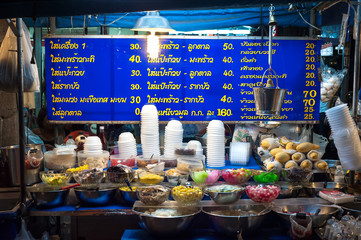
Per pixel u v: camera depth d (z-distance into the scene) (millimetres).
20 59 3236
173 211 3045
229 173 3523
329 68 4574
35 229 3639
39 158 3670
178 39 4273
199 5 2420
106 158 3957
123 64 4281
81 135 4301
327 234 2871
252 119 4348
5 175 3590
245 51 4305
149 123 4020
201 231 3193
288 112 4371
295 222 2930
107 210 3293
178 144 3914
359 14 3715
